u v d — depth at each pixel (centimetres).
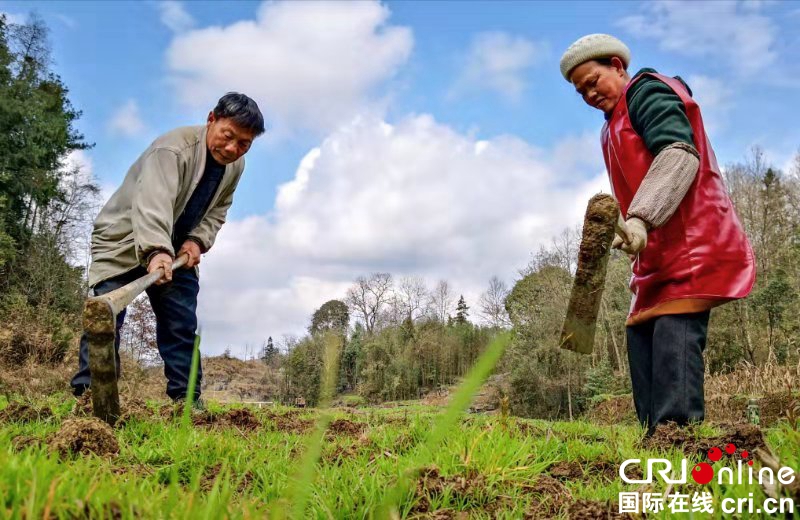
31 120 3353
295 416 504
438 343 2814
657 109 350
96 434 271
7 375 1271
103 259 472
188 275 491
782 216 3759
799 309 2508
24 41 3497
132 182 473
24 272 2931
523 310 2595
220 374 3569
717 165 363
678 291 341
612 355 3266
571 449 310
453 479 228
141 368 1755
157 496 147
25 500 129
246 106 474
